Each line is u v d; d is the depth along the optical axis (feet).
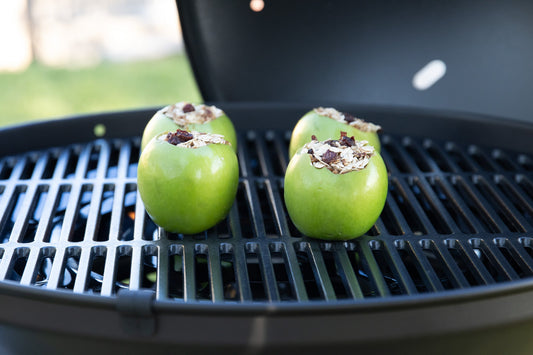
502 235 1.81
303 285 1.60
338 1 2.65
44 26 8.38
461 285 1.61
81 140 2.33
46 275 1.75
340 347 1.37
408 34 2.68
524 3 2.55
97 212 1.89
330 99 2.76
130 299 1.35
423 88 2.73
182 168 1.65
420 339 1.37
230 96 2.73
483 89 2.69
